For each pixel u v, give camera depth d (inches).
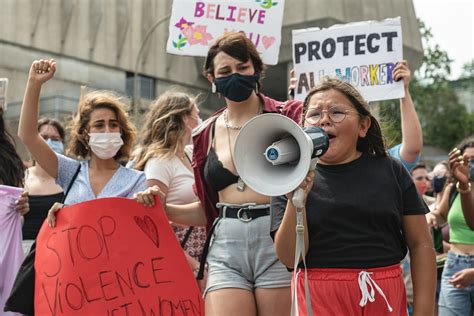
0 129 177.8
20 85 1101.7
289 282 138.4
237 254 140.8
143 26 1266.0
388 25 195.8
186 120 185.0
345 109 116.3
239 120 149.3
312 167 103.6
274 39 199.0
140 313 144.2
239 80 144.2
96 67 1195.3
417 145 173.3
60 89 1136.8
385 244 114.8
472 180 204.8
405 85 190.4
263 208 140.7
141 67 1256.8
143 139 188.7
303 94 204.1
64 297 145.1
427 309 116.1
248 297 138.7
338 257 113.0
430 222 246.4
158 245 147.8
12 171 176.2
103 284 145.1
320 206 114.2
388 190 116.0
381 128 125.8
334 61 200.5
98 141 161.9
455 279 195.6
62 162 165.0
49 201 206.5
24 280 150.4
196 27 201.0
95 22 1197.1
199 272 148.6
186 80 1321.4
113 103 165.0
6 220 170.2
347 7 1054.4
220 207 145.8
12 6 1103.0
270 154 102.7
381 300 112.2
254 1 199.6
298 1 1030.4
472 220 201.6
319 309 112.5
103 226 147.4
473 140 218.7
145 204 149.2
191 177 181.9
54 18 1147.3
